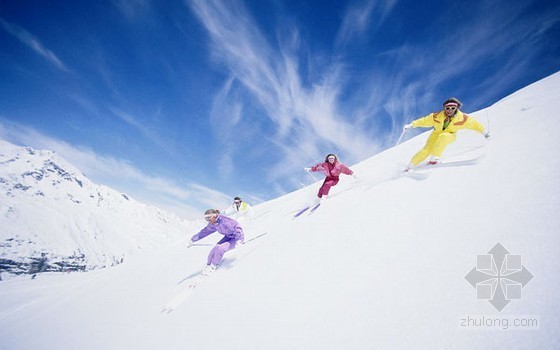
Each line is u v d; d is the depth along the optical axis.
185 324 3.41
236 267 4.80
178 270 6.75
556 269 1.97
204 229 5.89
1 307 10.48
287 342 2.44
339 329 2.35
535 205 2.64
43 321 5.93
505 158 3.84
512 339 1.68
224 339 2.82
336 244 3.83
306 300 2.94
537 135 4.02
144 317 4.12
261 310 3.10
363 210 4.43
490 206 2.98
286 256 4.23
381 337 2.09
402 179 5.01
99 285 8.18
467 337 1.82
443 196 3.65
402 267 2.75
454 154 5.29
